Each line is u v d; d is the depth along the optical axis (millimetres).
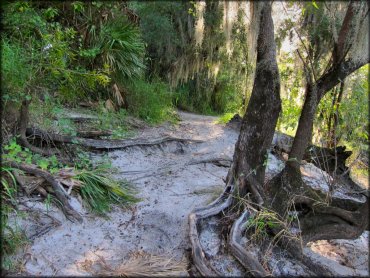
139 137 5129
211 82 10750
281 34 4883
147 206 3520
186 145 5492
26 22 4086
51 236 2809
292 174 3246
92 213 3207
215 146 5715
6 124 3531
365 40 2818
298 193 3201
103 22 5828
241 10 3979
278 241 2955
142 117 6328
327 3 3320
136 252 2832
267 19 3074
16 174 3105
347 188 4508
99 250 2805
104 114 5379
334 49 2994
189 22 8773
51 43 4293
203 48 8867
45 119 4199
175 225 3211
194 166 4727
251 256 2635
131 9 6824
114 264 2660
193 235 2768
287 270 2773
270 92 3191
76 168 3695
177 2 8727
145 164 4531
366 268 2988
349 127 4711
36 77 4145
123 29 5848
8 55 3449
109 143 4449
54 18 5379
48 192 3184
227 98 10547
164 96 7398
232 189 3328
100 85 5840
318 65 4914
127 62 5965
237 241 2793
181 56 9234
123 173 4129
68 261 2623
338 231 2918
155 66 9078
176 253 2850
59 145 4047
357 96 4617
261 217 3018
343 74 2992
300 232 3014
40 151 3754
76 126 4684
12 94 3496
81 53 5098
